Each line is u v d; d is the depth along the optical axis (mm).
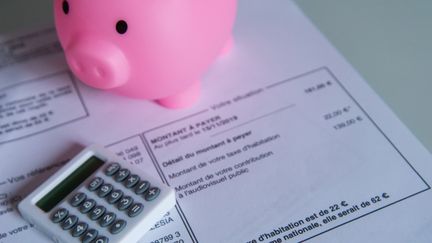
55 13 411
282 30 537
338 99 466
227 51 512
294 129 445
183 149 438
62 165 433
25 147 447
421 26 532
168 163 428
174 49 386
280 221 382
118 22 371
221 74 497
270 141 438
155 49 381
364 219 378
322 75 490
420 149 420
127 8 368
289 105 465
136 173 398
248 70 500
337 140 432
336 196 394
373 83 479
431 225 371
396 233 369
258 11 560
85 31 381
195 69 415
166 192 385
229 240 374
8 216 397
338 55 507
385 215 380
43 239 382
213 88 485
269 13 556
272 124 451
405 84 475
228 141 441
